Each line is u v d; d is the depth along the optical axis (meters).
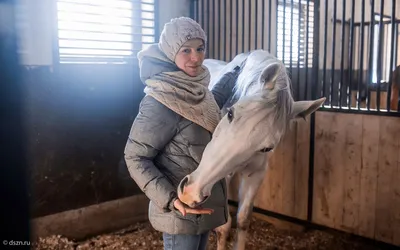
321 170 2.51
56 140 2.40
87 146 2.56
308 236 2.55
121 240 2.53
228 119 1.17
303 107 1.41
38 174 2.34
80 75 2.45
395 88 3.08
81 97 2.48
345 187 2.42
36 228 2.38
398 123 2.14
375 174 2.27
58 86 2.36
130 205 2.84
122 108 2.71
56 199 2.46
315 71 2.50
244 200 1.94
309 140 2.54
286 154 2.68
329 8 4.11
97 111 2.58
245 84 1.53
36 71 2.25
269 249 2.39
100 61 2.57
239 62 1.94
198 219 1.25
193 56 1.22
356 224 2.40
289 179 2.68
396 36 2.86
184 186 1.12
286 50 3.76
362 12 2.27
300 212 2.66
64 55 2.40
